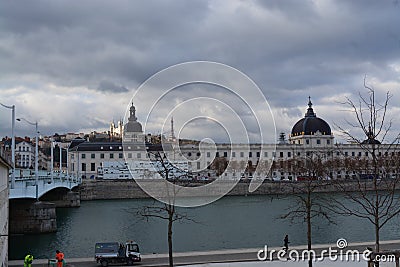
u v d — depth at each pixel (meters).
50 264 38.28
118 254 38.00
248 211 98.62
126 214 96.94
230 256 39.94
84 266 38.09
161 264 37.56
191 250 55.47
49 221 70.38
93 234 69.50
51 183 81.88
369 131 26.75
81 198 145.62
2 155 27.83
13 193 58.25
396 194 115.62
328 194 102.12
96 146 191.25
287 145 196.62
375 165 26.47
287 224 76.12
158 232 70.56
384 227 70.44
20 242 62.53
